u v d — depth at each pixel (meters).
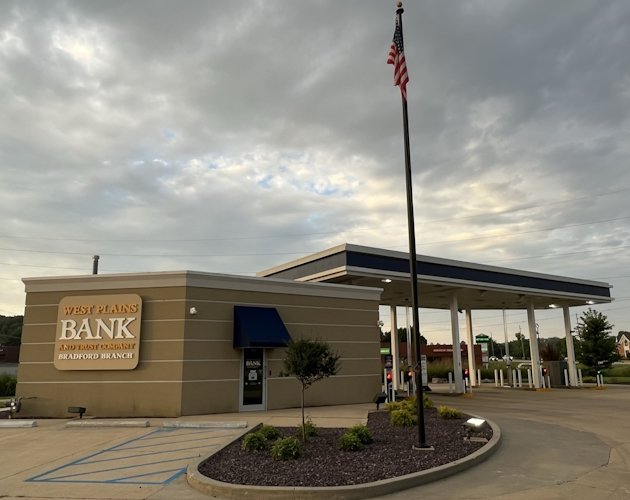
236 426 13.38
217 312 17.34
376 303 21.06
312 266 23.25
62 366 16.84
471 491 7.54
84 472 8.86
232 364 17.33
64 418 16.38
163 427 13.66
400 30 12.27
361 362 20.22
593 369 40.97
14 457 10.25
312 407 18.45
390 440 11.13
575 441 11.78
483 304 37.66
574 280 32.16
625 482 8.02
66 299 17.27
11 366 55.66
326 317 19.67
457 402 22.75
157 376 16.42
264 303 18.38
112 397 16.50
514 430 13.45
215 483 7.50
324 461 9.03
